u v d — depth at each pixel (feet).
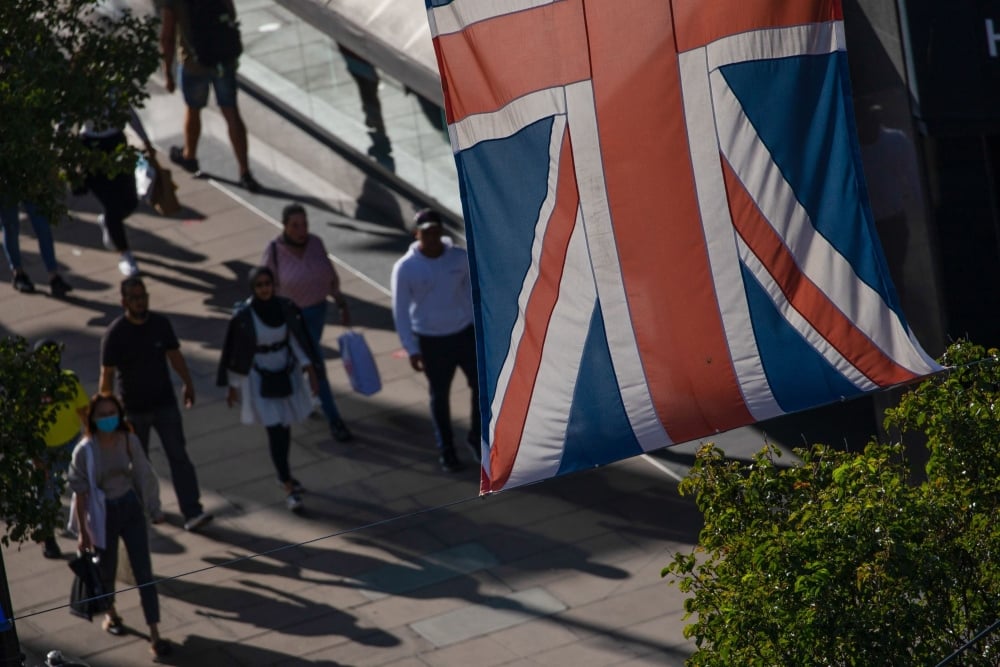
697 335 91.35
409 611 118.73
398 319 137.80
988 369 79.61
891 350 91.56
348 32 172.96
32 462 102.06
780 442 140.36
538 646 113.50
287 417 135.23
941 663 67.31
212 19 189.67
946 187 118.73
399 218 186.29
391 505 135.33
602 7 88.94
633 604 117.19
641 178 90.22
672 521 127.65
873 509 71.41
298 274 144.36
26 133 97.40
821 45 90.33
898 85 115.55
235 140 194.39
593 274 91.15
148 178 177.37
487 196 90.17
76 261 184.14
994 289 121.29
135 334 131.34
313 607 120.26
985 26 112.88
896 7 113.09
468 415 149.79
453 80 89.10
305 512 135.74
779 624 71.31
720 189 90.89
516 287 90.63
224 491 140.46
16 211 175.42
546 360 91.35
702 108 90.22
